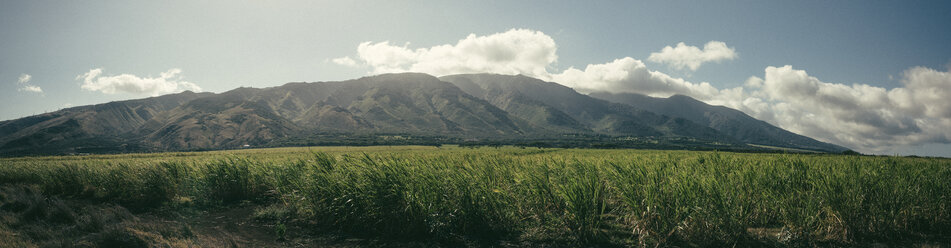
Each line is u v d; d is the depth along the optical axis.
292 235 9.18
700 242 7.73
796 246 7.52
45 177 15.62
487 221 9.11
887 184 8.62
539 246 7.99
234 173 14.03
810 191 8.80
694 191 8.30
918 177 9.33
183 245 7.91
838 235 7.79
